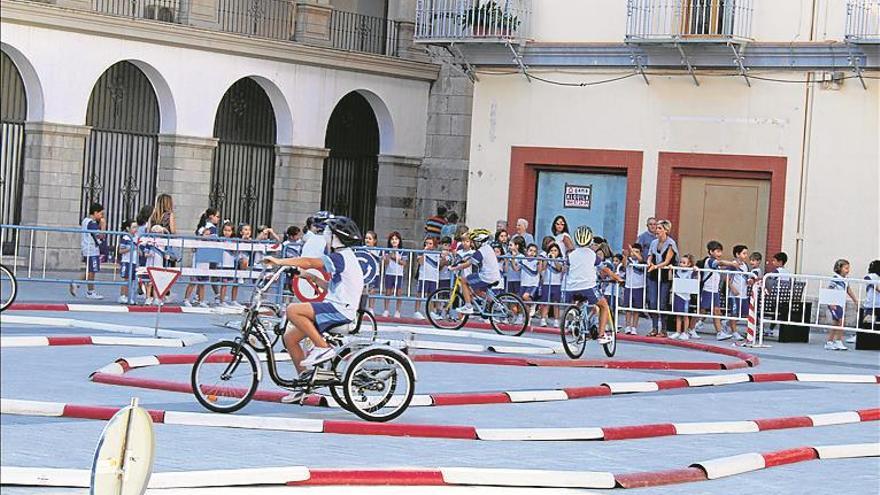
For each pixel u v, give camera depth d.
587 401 17.17
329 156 37.62
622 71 32.00
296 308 14.38
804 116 30.16
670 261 26.42
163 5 33.12
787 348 25.78
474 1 32.66
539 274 27.03
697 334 27.53
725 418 16.25
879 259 29.52
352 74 36.12
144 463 7.65
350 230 14.51
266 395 15.49
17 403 13.68
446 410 15.68
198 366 14.36
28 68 30.09
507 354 21.88
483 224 33.72
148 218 27.02
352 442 13.38
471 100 37.31
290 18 35.50
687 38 30.30
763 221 30.77
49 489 10.61
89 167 32.44
